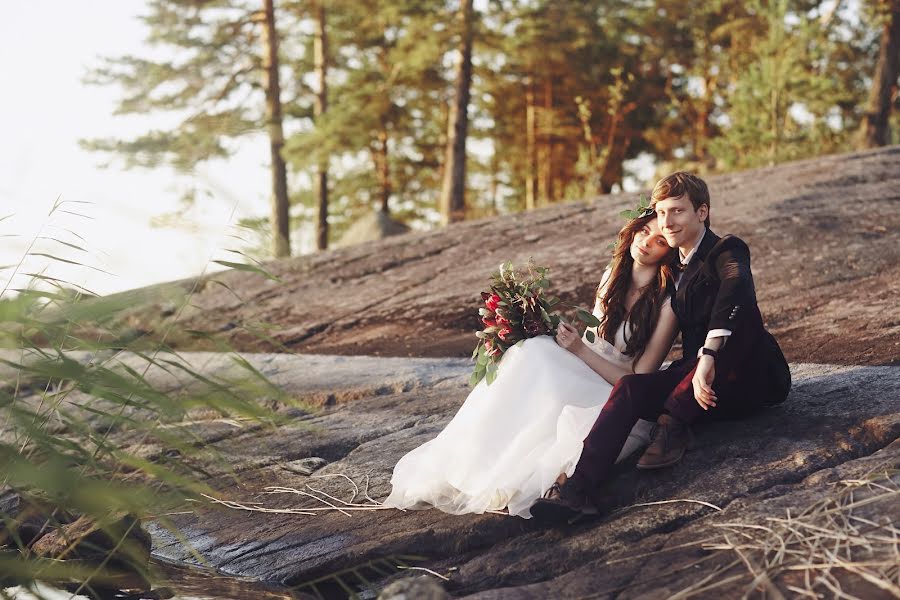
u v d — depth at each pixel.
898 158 11.27
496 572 2.96
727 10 28.45
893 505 2.65
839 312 6.20
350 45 26.27
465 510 3.37
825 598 2.22
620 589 2.55
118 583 3.16
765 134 16.80
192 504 3.52
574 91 28.77
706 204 3.44
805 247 8.20
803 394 3.89
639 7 29.45
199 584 3.21
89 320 2.56
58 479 2.51
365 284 10.34
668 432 3.32
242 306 10.14
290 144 19.97
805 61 17.23
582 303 8.11
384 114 24.33
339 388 5.91
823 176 10.83
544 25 21.73
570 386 3.33
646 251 3.51
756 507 2.89
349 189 29.80
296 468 4.33
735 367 3.35
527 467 3.23
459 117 20.36
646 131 29.44
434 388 5.71
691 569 2.58
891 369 4.20
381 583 3.10
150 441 4.32
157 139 16.89
